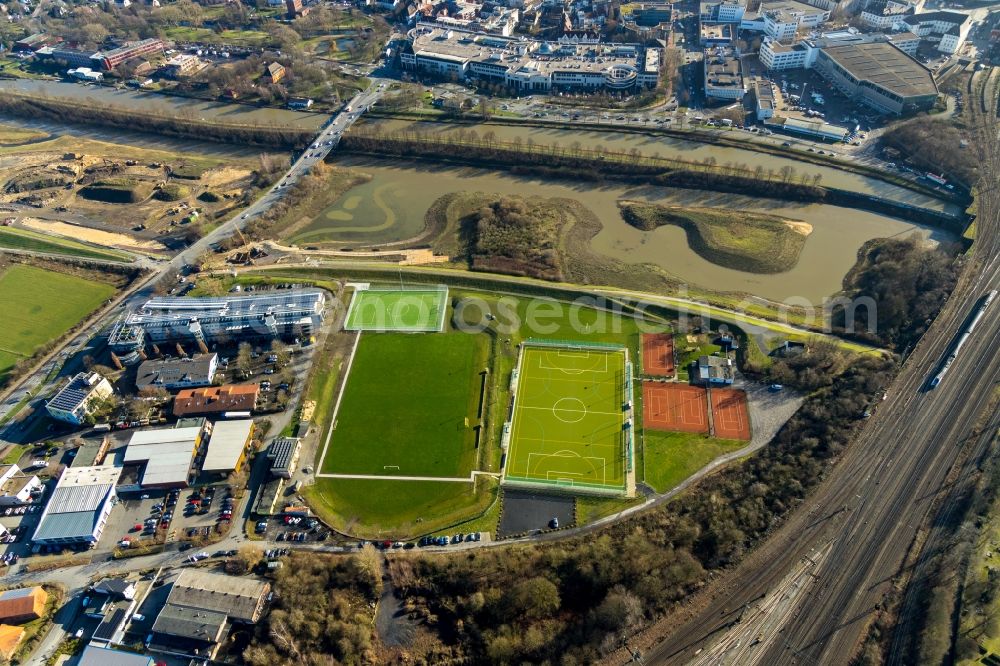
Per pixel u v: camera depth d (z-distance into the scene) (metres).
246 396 194.62
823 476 164.00
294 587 147.25
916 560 146.62
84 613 147.12
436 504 168.25
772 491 161.75
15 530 165.75
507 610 142.00
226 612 142.62
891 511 156.25
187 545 160.25
